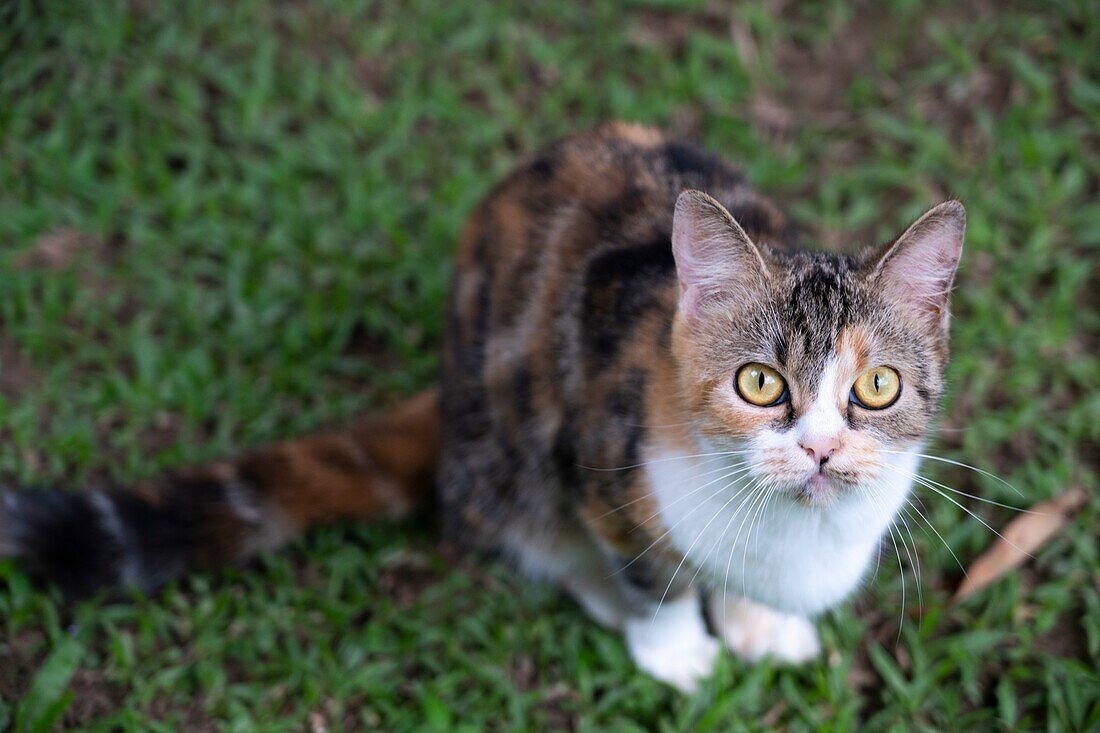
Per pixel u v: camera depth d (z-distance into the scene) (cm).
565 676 85
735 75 108
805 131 106
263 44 105
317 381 95
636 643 85
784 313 73
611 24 110
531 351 82
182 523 85
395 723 82
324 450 87
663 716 83
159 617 85
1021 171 101
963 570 88
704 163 86
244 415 93
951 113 106
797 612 79
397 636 86
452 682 84
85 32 103
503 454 85
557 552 87
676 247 73
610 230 82
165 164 102
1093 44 106
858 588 82
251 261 99
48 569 83
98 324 95
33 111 101
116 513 84
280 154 102
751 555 76
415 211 103
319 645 85
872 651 85
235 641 85
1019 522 88
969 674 84
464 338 86
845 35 110
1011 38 107
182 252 99
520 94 107
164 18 105
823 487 72
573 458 81
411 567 89
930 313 74
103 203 98
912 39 109
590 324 79
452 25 109
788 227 84
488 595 88
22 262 97
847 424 73
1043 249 98
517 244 84
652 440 76
